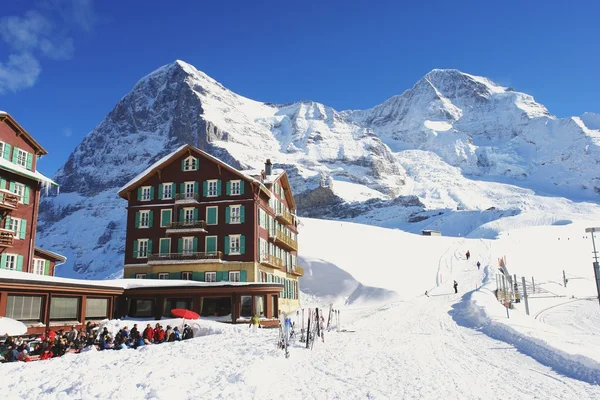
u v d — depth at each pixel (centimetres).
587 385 1689
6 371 1817
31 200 4294
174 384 1498
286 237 6331
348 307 6675
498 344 2758
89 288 3847
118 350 2381
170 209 5531
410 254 9156
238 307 4428
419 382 1697
